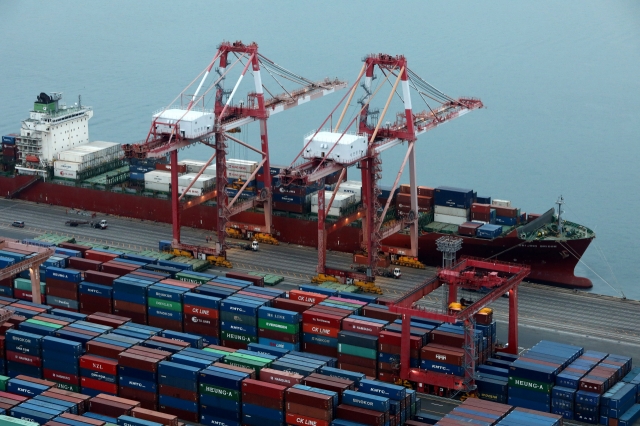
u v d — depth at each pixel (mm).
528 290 179125
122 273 167750
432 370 142125
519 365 137875
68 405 129375
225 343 154000
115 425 124500
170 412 137500
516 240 181625
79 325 149500
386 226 182000
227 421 134250
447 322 138875
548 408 136625
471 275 147875
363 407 127938
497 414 126375
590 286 184125
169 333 147875
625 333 162750
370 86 184500
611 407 133375
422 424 129500
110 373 140125
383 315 150125
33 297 163250
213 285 160750
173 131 183875
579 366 140125
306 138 177250
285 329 149375
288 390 129375
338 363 147500
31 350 144625
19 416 127000
